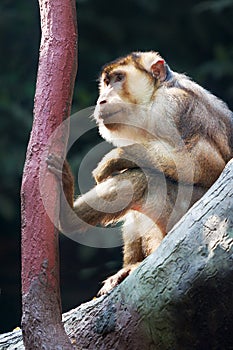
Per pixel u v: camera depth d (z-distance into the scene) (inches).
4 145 1205.1
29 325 322.3
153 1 1396.4
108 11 1384.1
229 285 340.8
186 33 1405.0
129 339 360.8
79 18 1363.2
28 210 328.8
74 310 386.9
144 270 360.8
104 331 366.0
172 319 352.2
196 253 346.3
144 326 358.0
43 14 349.7
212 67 1296.8
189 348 355.9
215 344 354.0
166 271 351.9
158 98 485.4
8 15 1336.1
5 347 402.9
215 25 1402.6
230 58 1321.4
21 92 1300.4
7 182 1175.0
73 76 344.8
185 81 500.4
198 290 344.8
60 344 318.7
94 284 997.8
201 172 462.0
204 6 1347.2
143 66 497.4
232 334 350.9
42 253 325.1
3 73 1320.1
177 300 348.5
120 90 494.6
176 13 1401.3
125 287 367.6
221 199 348.8
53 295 326.0
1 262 1127.0
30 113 1259.2
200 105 482.9
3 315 978.1
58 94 338.0
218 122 488.4
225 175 356.2
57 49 342.3
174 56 1387.8
